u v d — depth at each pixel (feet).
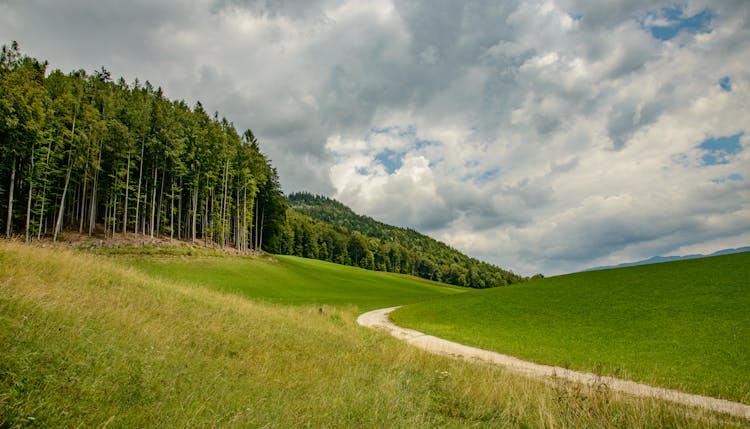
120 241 183.52
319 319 79.30
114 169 191.01
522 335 89.81
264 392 22.63
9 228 148.56
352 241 536.42
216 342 34.60
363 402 23.45
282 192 311.06
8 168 159.33
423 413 22.93
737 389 46.83
